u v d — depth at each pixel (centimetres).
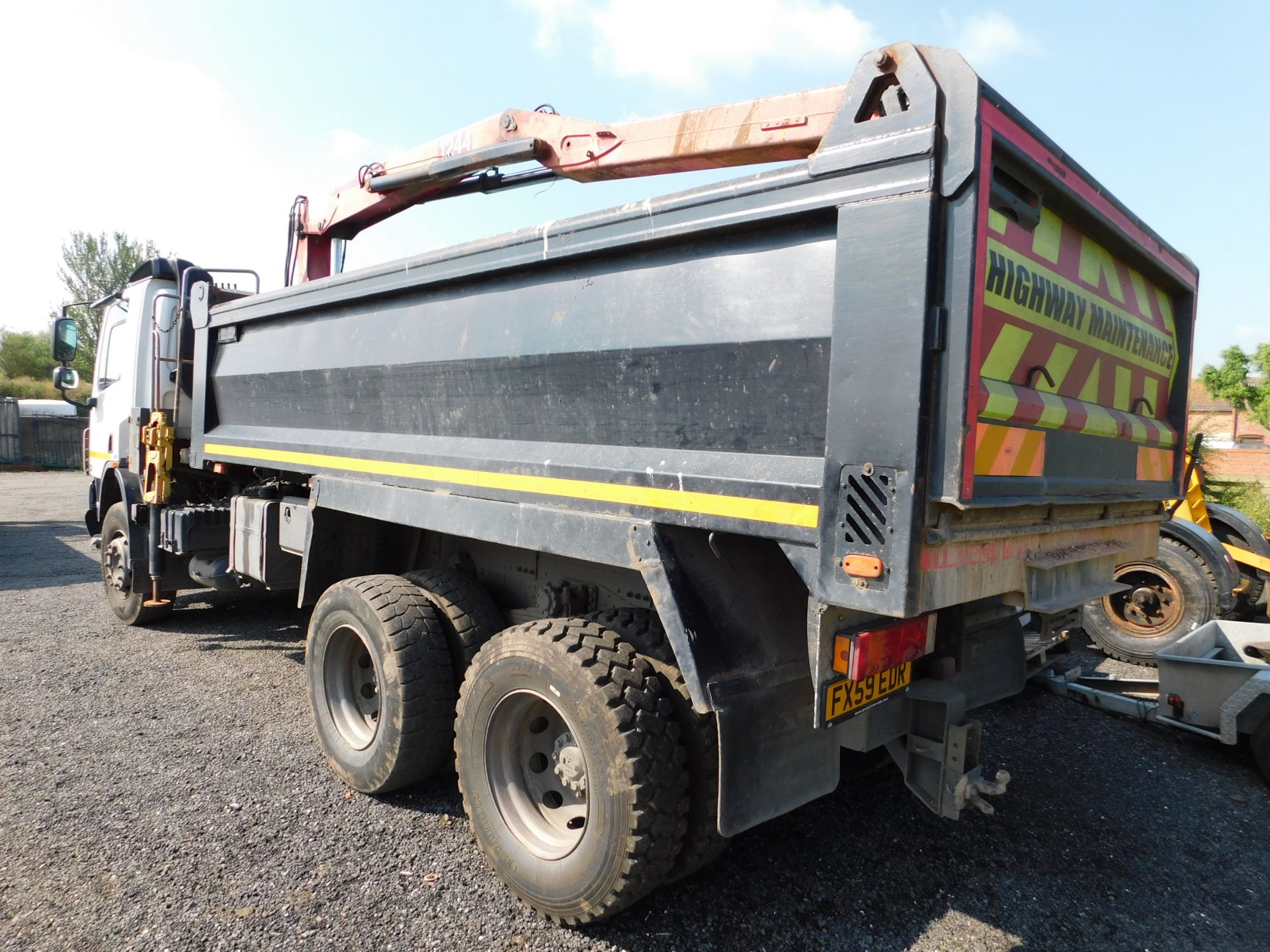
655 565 215
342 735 336
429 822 304
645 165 349
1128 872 283
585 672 225
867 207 182
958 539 184
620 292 243
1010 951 236
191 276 542
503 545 336
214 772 344
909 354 173
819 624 189
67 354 697
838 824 310
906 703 237
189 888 257
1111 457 273
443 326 307
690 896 258
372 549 378
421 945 230
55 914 241
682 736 227
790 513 195
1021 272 209
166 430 535
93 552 998
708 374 219
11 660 509
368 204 496
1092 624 598
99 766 348
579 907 228
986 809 229
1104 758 389
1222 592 545
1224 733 372
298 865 272
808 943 236
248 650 539
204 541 521
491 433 290
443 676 304
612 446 247
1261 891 273
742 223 207
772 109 300
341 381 368
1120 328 279
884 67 182
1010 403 198
